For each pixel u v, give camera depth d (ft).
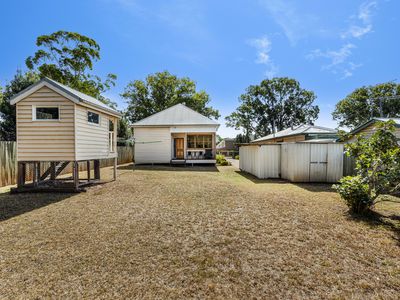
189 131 52.60
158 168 46.62
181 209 15.98
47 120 21.71
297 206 16.56
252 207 16.38
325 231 11.75
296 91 120.98
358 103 98.68
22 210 15.83
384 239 10.71
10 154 26.94
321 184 26.81
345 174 28.45
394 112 92.22
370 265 8.43
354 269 8.17
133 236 11.23
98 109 25.35
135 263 8.64
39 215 14.69
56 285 7.24
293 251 9.59
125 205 17.11
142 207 16.53
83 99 22.12
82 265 8.48
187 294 6.82
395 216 14.01
